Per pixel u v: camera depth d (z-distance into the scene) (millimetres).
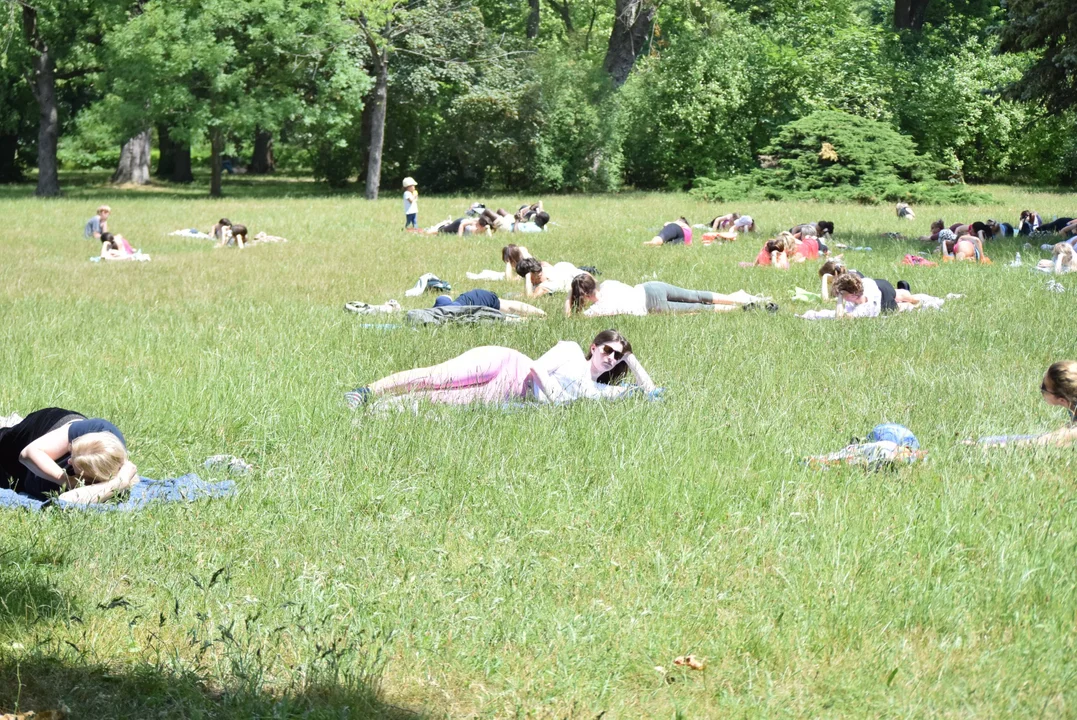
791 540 5859
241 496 6527
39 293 15359
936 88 45625
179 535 5934
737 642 4762
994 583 5238
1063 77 25000
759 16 52562
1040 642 4688
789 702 4320
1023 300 14625
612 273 17891
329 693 4312
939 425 8062
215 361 10039
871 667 4566
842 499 6434
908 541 5766
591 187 46000
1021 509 6230
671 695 4371
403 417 8070
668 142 46688
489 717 4219
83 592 5188
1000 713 4211
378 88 41156
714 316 13742
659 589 5289
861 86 45375
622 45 47438
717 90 45750
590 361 9250
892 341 11688
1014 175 47531
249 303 14570
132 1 41531
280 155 60562
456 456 7156
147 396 8727
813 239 20422
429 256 20781
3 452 6922
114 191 45812
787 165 39531
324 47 42000
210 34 40531
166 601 5125
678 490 6570
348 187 49312
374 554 5695
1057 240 23359
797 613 4973
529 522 6227
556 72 45438
